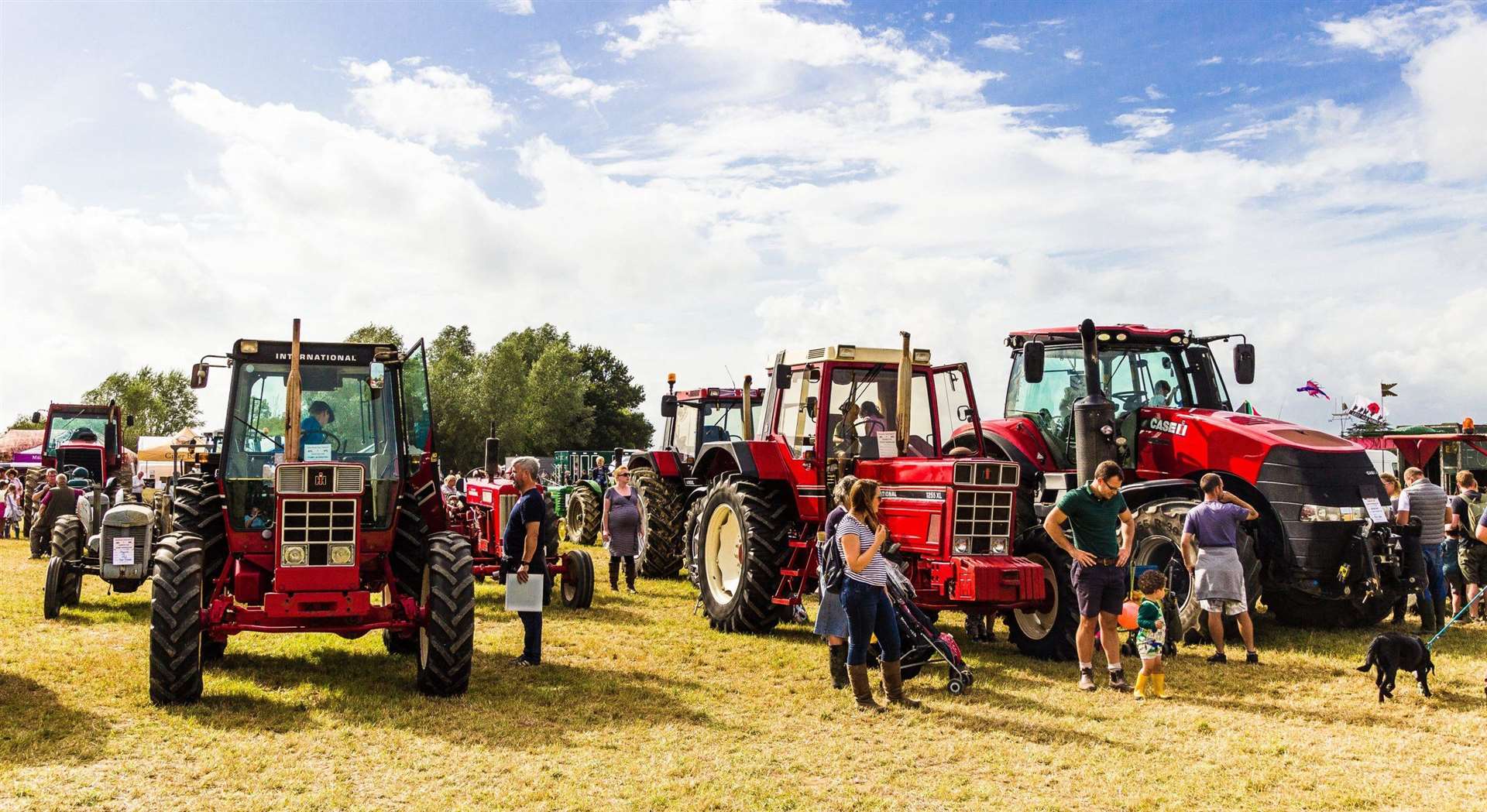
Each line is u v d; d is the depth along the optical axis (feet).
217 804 15.70
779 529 30.63
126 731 19.44
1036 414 35.70
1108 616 23.84
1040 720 21.26
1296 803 16.33
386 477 23.94
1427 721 21.27
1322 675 25.57
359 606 21.94
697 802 16.07
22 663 24.91
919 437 31.19
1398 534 31.60
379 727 20.08
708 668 26.03
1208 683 24.67
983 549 26.45
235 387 23.90
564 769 17.66
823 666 26.21
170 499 38.40
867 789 16.98
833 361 30.40
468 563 22.85
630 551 40.70
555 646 28.73
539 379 206.08
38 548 50.21
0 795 15.76
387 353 24.57
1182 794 16.71
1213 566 26.99
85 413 77.87
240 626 21.57
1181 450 32.27
